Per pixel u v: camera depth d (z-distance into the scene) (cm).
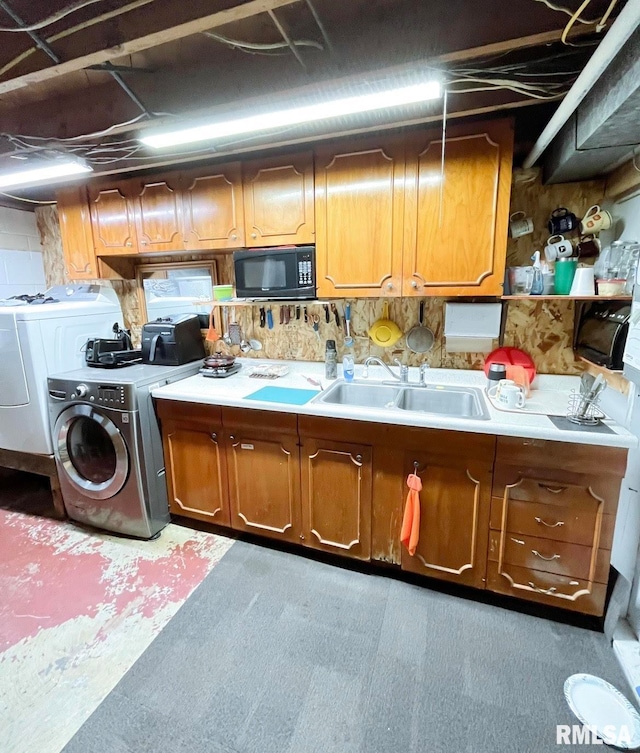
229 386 220
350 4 118
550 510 155
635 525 148
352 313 238
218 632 161
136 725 126
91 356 242
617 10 102
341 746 120
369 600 178
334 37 125
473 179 172
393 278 191
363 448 179
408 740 121
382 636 159
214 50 139
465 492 166
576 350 199
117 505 221
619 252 167
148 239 236
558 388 205
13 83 130
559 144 167
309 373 245
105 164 207
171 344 244
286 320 254
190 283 275
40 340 220
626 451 140
